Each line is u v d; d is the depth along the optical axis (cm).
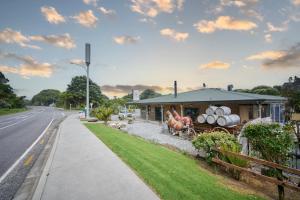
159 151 1018
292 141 745
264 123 780
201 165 852
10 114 5019
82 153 954
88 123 2553
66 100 10312
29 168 793
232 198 517
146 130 2038
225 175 742
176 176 649
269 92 4581
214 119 1484
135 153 947
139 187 566
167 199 498
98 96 10362
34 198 504
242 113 1986
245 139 909
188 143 1360
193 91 3098
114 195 518
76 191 543
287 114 2634
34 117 3853
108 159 850
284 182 543
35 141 1352
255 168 797
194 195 521
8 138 1473
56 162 810
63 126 2141
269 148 724
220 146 808
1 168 791
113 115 4631
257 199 529
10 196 557
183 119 1692
